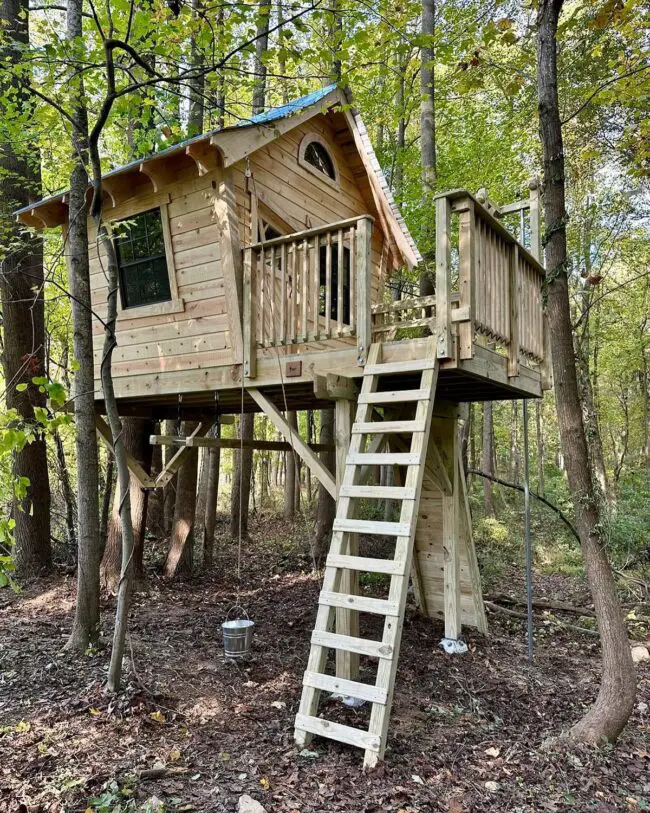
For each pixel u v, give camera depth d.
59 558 8.55
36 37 8.12
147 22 4.83
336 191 7.73
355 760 3.36
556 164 4.16
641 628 6.66
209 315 5.80
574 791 3.25
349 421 4.78
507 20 4.56
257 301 5.51
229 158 5.27
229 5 4.58
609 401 19.89
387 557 9.09
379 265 8.80
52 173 8.84
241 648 4.81
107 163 9.42
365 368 4.52
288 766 3.26
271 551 10.67
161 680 4.28
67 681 4.15
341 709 4.04
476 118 10.37
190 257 5.95
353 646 3.54
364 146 7.57
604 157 9.74
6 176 7.52
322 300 7.28
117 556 7.42
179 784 2.98
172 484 11.52
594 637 6.40
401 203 10.43
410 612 6.95
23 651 4.75
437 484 6.13
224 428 20.44
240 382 5.46
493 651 5.79
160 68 6.57
